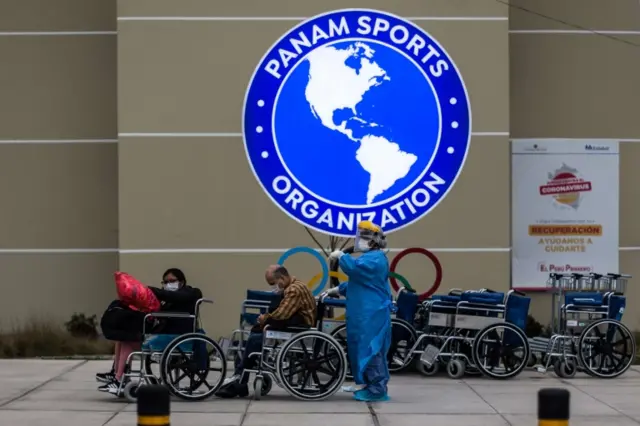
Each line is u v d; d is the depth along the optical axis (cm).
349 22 1559
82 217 1680
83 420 1021
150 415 669
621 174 1694
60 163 1678
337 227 1545
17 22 1680
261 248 1541
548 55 1697
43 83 1678
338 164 1548
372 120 1552
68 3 1681
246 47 1553
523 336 1301
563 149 1669
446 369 1353
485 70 1552
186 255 1536
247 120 1545
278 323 1137
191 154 1542
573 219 1662
